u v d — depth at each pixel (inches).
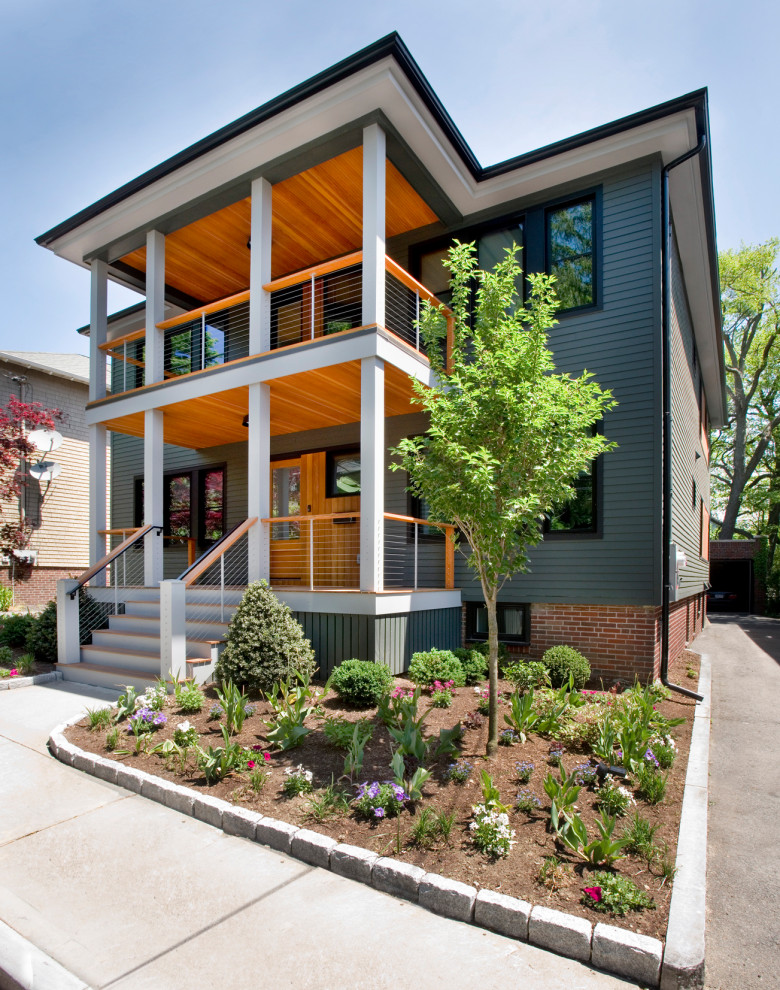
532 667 258.8
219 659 246.4
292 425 402.3
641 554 287.4
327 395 330.6
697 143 289.3
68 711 241.0
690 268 419.2
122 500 540.4
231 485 462.0
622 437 296.2
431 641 301.1
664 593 282.8
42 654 329.4
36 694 268.2
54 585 633.6
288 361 295.4
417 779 146.8
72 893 119.1
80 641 325.7
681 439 386.0
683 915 106.5
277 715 208.7
